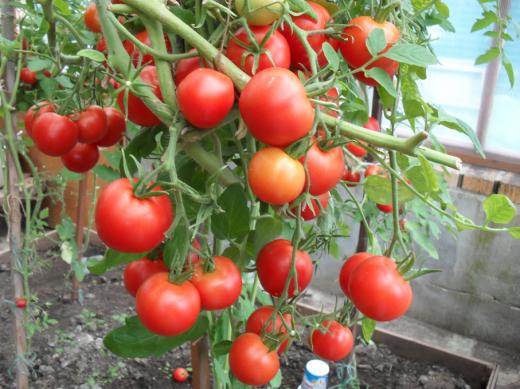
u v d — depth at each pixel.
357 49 0.66
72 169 0.92
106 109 0.90
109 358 2.08
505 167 2.30
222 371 1.05
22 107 1.63
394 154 0.68
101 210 0.57
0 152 1.64
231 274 0.68
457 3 2.15
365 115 0.84
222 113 0.57
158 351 0.80
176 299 0.63
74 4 1.54
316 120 0.55
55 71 1.07
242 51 0.60
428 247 1.52
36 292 2.48
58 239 2.85
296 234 0.66
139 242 0.57
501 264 2.29
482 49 2.18
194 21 0.70
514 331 2.36
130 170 0.80
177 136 0.60
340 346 0.82
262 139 0.55
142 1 0.59
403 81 0.86
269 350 0.74
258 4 0.57
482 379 2.08
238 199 0.74
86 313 2.32
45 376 1.97
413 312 2.58
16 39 1.45
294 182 0.55
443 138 2.41
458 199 2.28
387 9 0.66
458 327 2.49
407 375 2.10
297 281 0.70
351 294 0.70
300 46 0.64
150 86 0.62
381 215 1.63
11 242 1.70
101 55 0.65
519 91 2.18
